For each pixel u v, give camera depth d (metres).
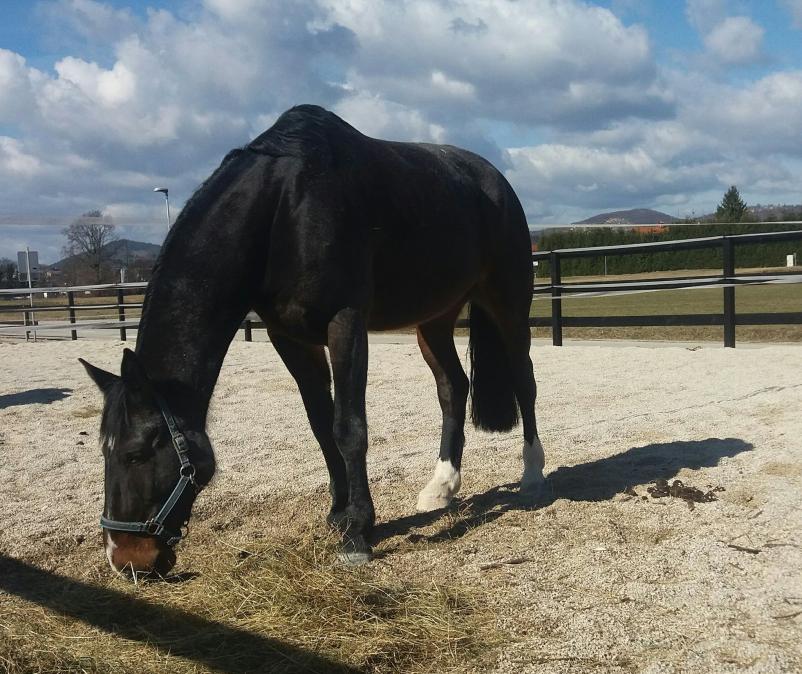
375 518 3.26
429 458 4.57
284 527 3.44
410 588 2.61
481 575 2.77
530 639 2.26
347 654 2.21
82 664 2.19
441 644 2.25
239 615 2.47
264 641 2.30
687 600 2.43
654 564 2.73
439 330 3.97
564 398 6.32
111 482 2.49
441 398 3.96
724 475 3.73
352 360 2.96
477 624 2.37
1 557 3.18
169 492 2.51
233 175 2.90
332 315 2.97
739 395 5.88
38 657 2.22
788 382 6.28
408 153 3.56
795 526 2.96
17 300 26.97
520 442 4.91
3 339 15.44
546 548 2.98
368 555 2.94
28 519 3.65
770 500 3.27
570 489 3.79
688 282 8.94
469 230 3.69
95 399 7.21
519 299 4.10
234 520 3.56
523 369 4.06
